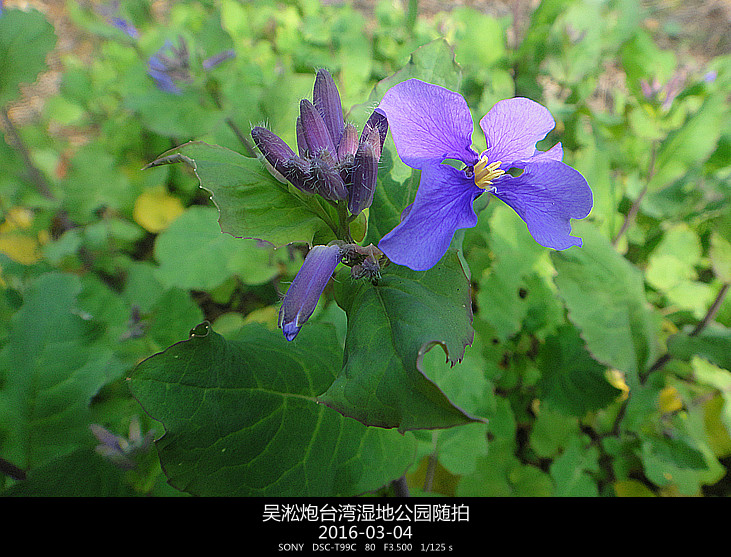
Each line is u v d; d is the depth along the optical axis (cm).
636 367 14
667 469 14
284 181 8
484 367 15
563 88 24
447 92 7
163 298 15
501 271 16
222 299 20
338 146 8
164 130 17
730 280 13
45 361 11
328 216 8
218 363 8
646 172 19
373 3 33
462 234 8
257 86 21
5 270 15
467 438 13
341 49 22
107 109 24
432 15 33
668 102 17
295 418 9
